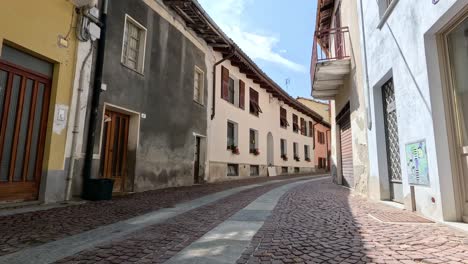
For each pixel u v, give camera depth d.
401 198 6.37
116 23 8.67
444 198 4.47
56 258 3.16
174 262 3.03
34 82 6.50
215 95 15.23
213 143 14.95
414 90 5.20
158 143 10.42
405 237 3.74
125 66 8.95
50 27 6.64
